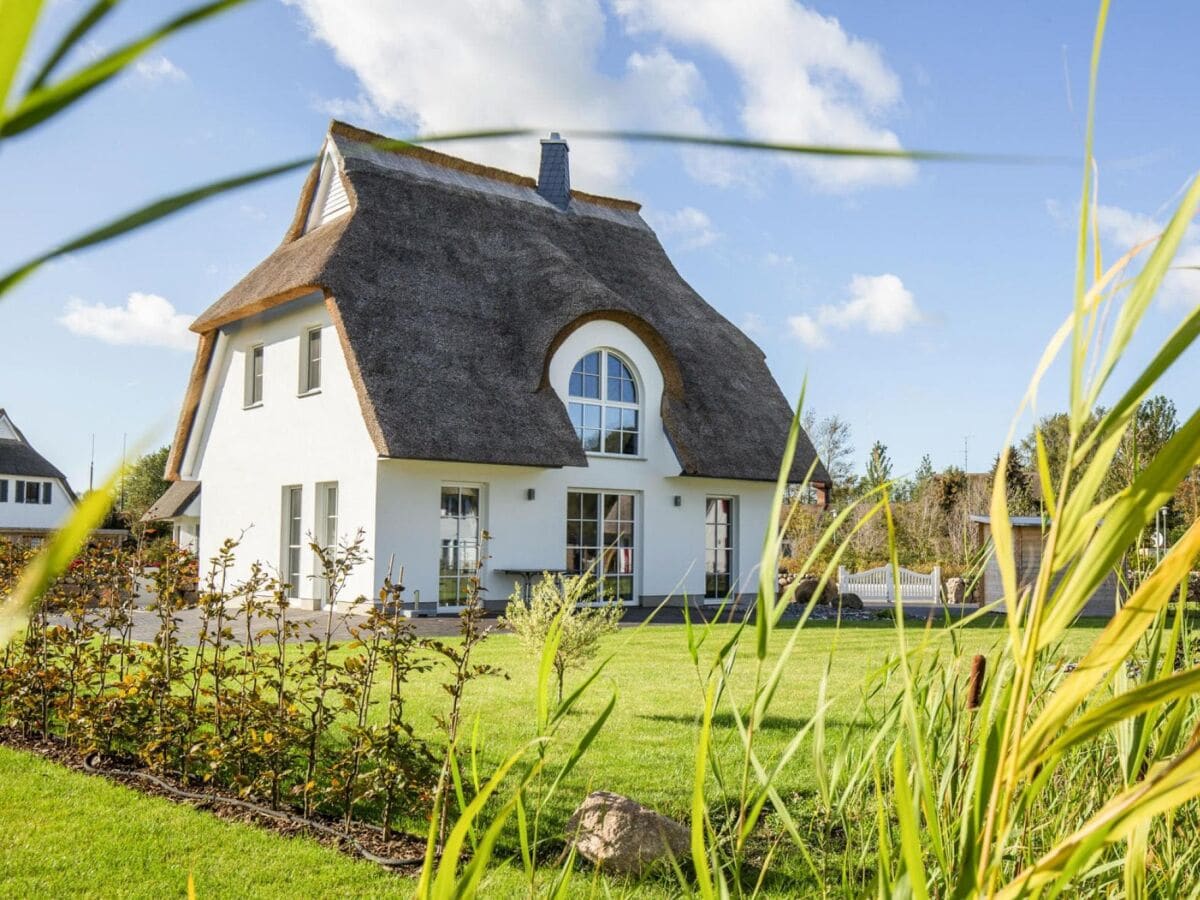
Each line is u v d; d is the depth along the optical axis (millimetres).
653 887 3666
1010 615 782
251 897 3773
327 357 16375
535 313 17297
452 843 922
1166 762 720
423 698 7789
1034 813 2176
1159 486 673
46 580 352
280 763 5309
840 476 33125
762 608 875
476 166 20766
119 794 5168
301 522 16875
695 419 18688
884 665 1704
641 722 6875
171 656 6055
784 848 4066
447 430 14812
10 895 3762
